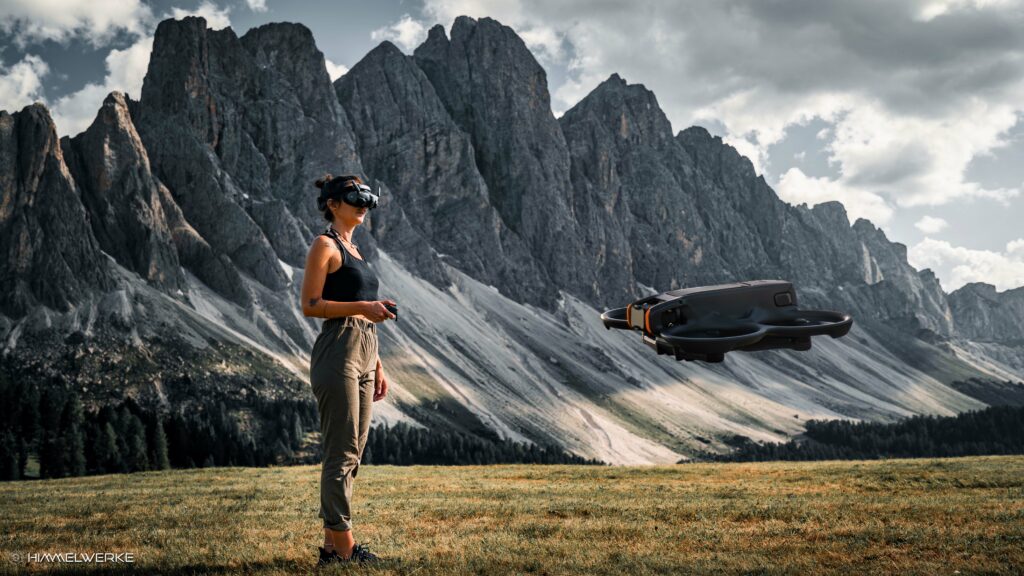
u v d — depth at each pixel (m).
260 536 10.14
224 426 189.00
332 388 7.04
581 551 8.34
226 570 7.54
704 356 5.46
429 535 10.23
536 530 10.51
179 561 8.11
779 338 5.68
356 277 7.20
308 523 11.76
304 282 7.06
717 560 7.84
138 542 9.92
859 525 10.75
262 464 174.00
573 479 27.39
